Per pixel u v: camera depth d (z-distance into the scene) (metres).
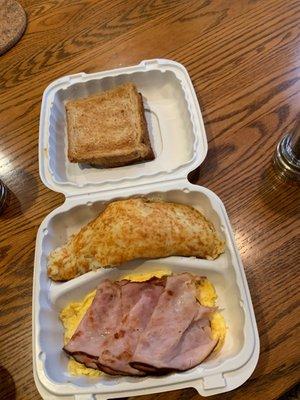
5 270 0.37
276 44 0.47
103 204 0.37
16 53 0.52
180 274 0.34
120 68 0.46
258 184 0.39
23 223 0.40
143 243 0.34
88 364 0.31
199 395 0.30
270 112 0.43
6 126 0.46
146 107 0.46
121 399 0.30
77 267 0.35
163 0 0.53
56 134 0.44
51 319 0.33
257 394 0.29
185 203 0.38
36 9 0.55
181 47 0.49
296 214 0.37
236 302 0.31
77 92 0.46
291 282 0.33
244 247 0.36
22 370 0.32
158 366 0.29
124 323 0.31
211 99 0.45
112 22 0.52
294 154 0.38
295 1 0.50
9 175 0.43
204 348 0.30
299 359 0.30
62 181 0.39
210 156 0.41
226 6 0.51
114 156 0.40
